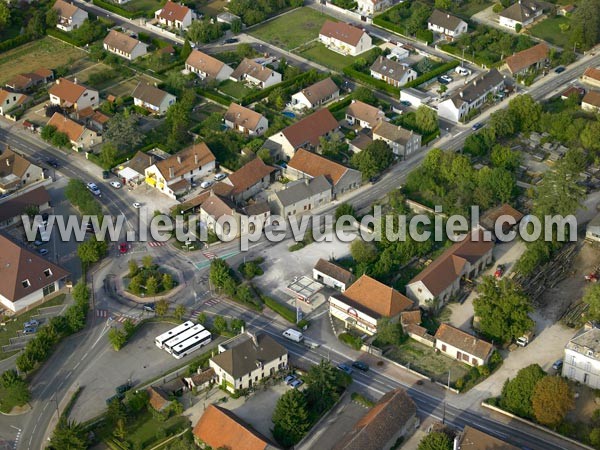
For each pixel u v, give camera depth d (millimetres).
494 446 193125
